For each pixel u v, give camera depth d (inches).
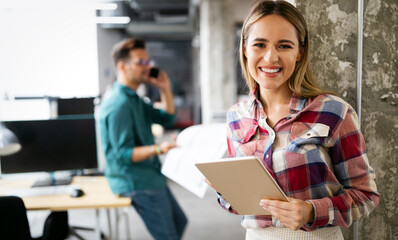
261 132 40.9
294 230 35.3
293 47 38.0
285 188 38.3
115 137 81.7
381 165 53.6
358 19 51.9
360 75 52.1
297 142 37.3
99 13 241.6
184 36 479.8
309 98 39.4
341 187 38.5
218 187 38.4
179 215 93.0
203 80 303.6
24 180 102.5
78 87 288.8
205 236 129.3
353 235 53.6
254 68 39.5
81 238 116.0
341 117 37.2
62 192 88.6
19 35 254.5
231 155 44.3
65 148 96.1
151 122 97.8
